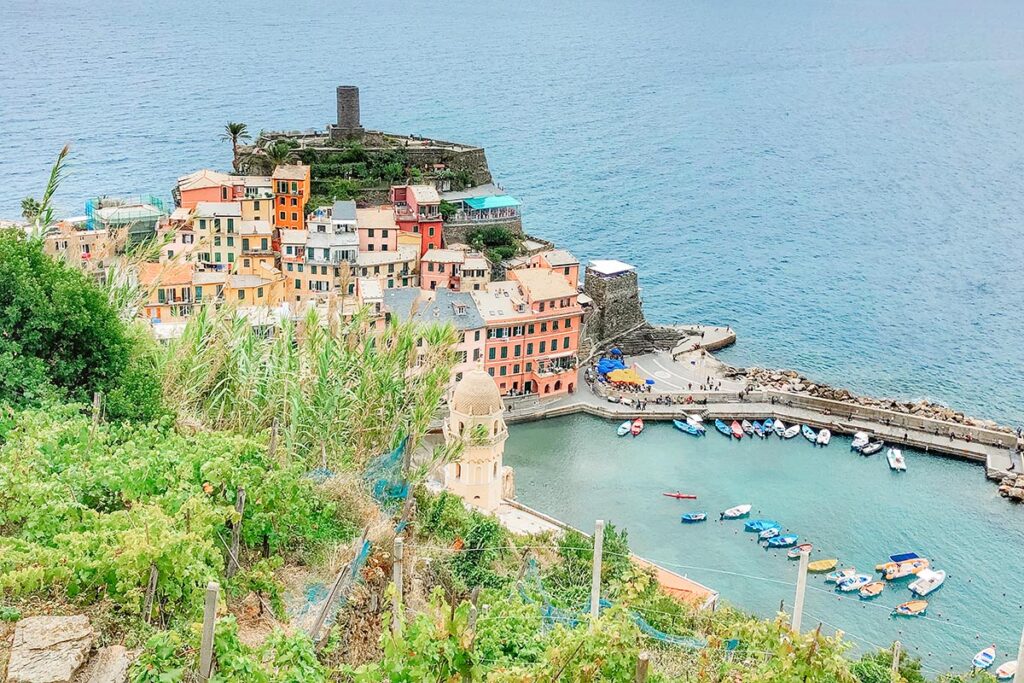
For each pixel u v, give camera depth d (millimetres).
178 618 34531
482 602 48500
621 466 131625
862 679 54062
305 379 54781
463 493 88812
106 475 41531
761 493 125688
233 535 39625
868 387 165125
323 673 31531
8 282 52844
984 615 101625
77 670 31094
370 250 152875
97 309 54531
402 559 42406
